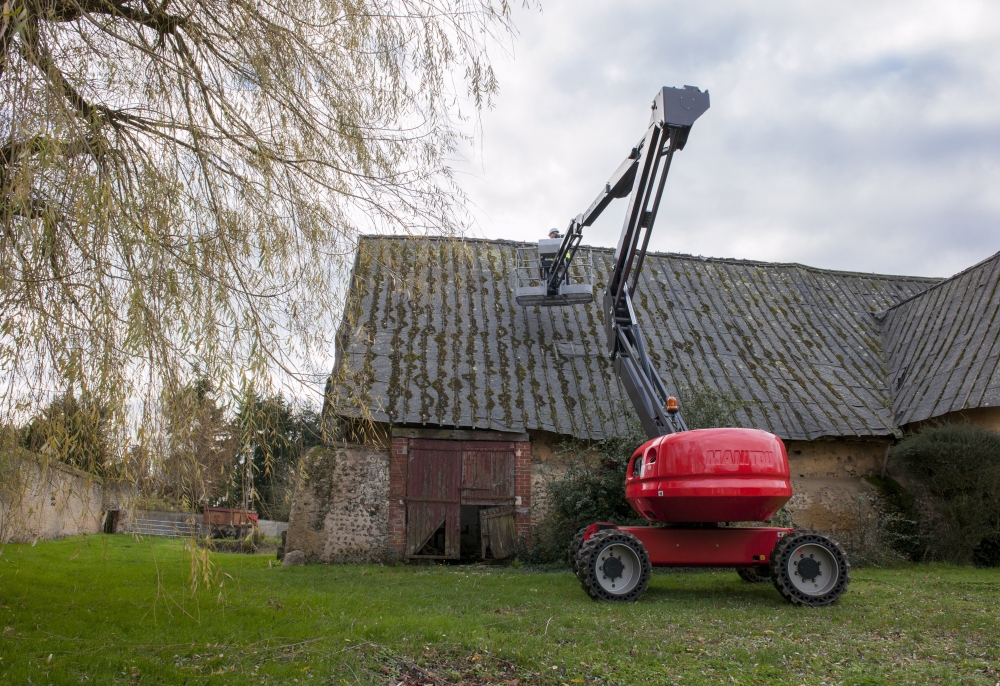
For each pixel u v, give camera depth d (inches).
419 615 217.3
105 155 156.4
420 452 433.7
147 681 144.6
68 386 141.9
